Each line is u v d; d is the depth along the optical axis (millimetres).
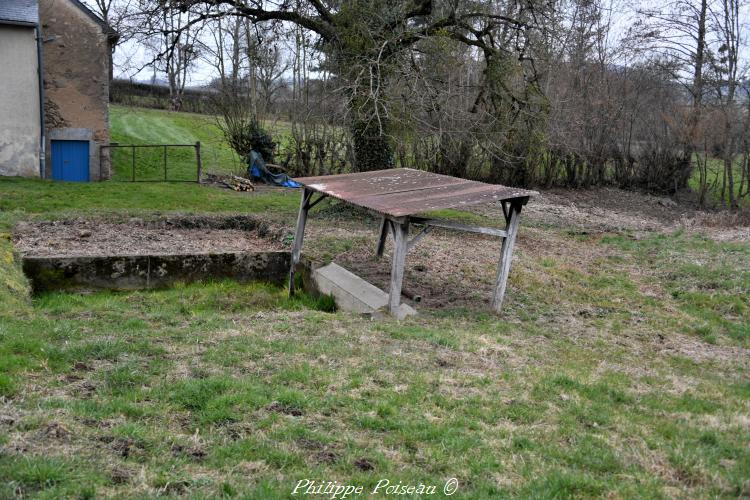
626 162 32156
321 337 8445
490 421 6141
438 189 10664
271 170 26328
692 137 30688
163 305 10914
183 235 15742
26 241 13344
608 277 14578
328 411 5980
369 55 17438
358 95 17078
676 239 19609
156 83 49688
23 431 4879
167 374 6625
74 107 24547
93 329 8188
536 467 5215
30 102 22938
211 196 20766
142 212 17047
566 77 29578
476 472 5070
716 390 7863
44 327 7871
